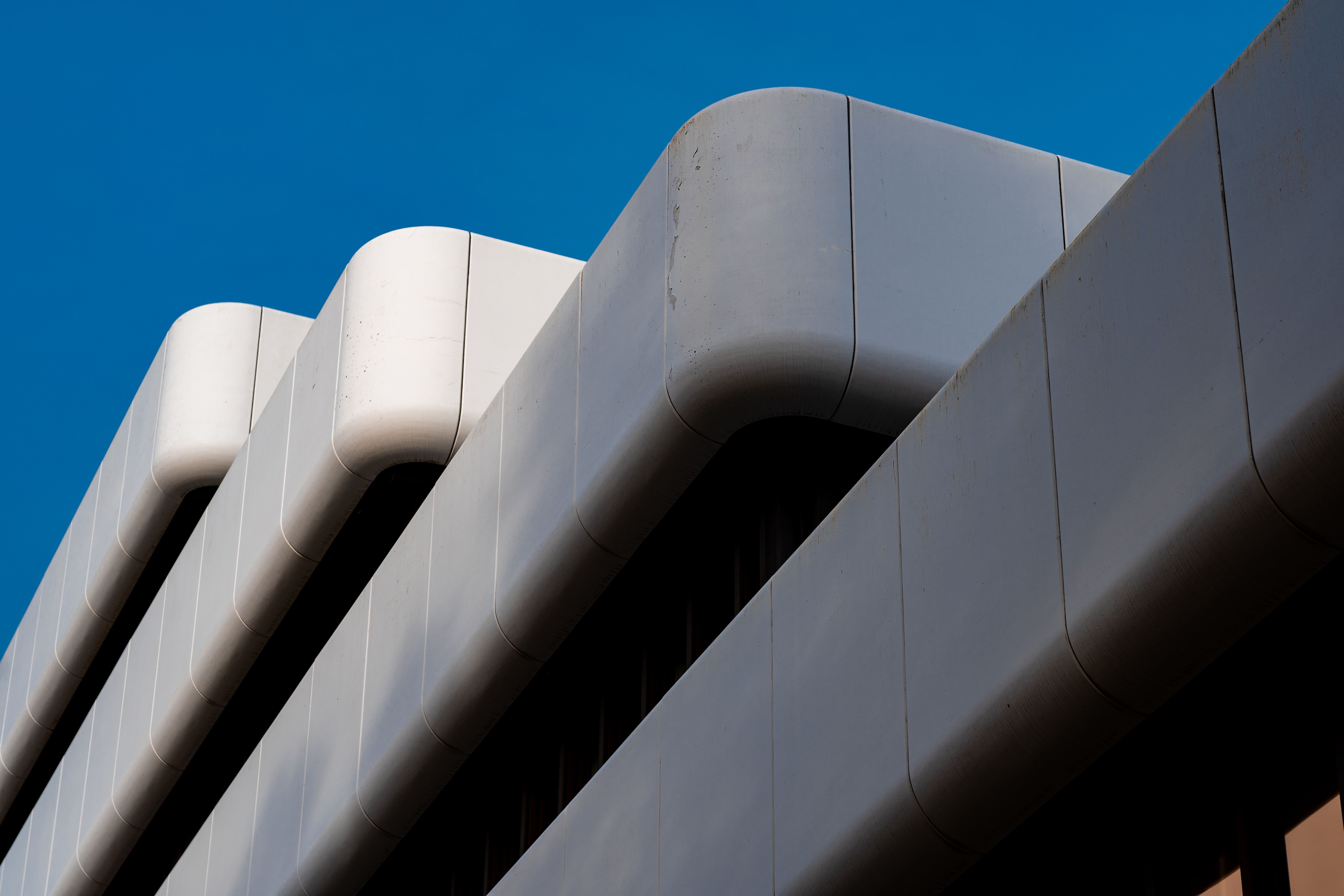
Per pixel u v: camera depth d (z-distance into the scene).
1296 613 6.38
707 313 10.91
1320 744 6.69
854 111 11.63
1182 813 7.38
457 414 16.31
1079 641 6.61
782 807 8.87
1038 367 7.26
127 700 23.34
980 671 7.25
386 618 15.73
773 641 9.40
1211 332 6.16
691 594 12.40
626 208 12.45
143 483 23.06
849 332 10.78
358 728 15.73
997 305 11.43
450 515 14.80
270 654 19.92
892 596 8.16
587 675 13.87
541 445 13.12
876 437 11.30
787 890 8.59
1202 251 6.29
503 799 15.18
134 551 24.12
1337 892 6.48
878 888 7.96
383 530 17.81
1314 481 5.62
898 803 7.72
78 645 26.72
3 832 32.69
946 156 11.84
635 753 11.10
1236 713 6.98
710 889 9.52
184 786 22.73
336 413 16.72
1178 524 6.14
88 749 25.30
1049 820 7.72
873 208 11.35
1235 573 5.96
